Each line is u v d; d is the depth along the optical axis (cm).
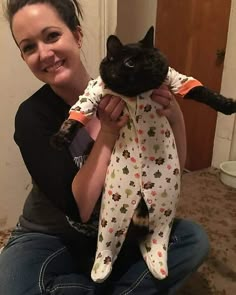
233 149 224
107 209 84
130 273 97
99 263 86
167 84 80
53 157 89
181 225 107
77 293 93
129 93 75
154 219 86
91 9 148
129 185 82
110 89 76
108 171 84
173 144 85
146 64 71
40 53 89
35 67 93
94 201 89
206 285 128
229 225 168
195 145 247
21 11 87
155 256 88
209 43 221
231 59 209
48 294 89
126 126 81
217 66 219
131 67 70
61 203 88
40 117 93
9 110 147
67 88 95
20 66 143
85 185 86
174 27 244
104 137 85
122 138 82
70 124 74
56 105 97
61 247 100
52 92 98
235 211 181
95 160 86
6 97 145
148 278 96
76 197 87
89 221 98
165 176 83
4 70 141
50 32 88
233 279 131
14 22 89
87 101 76
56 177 88
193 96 80
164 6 248
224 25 208
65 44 90
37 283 89
